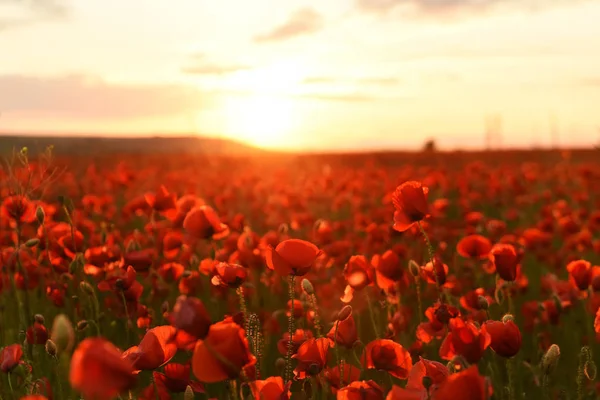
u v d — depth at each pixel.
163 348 0.80
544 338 1.46
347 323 0.98
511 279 1.14
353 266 1.16
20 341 1.19
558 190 4.15
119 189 4.04
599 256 2.49
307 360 0.89
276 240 1.48
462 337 0.82
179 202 1.60
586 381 1.38
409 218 1.08
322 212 3.87
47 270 1.52
